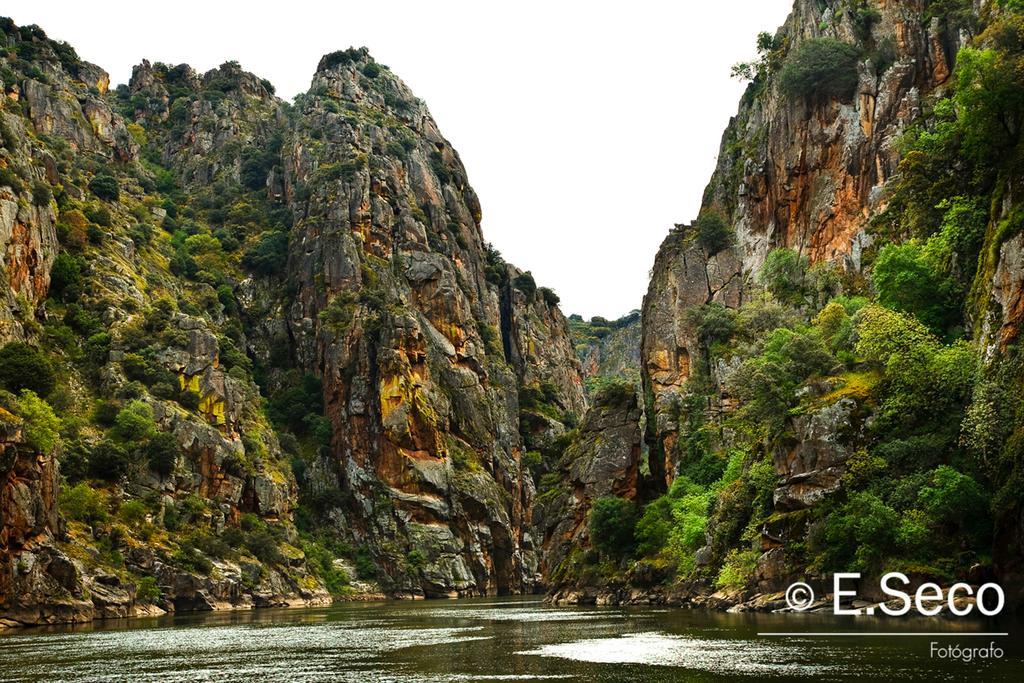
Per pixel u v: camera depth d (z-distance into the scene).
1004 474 61.12
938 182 94.50
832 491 71.56
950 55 121.44
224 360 188.62
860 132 124.69
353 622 93.31
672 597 94.62
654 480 121.50
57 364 144.12
